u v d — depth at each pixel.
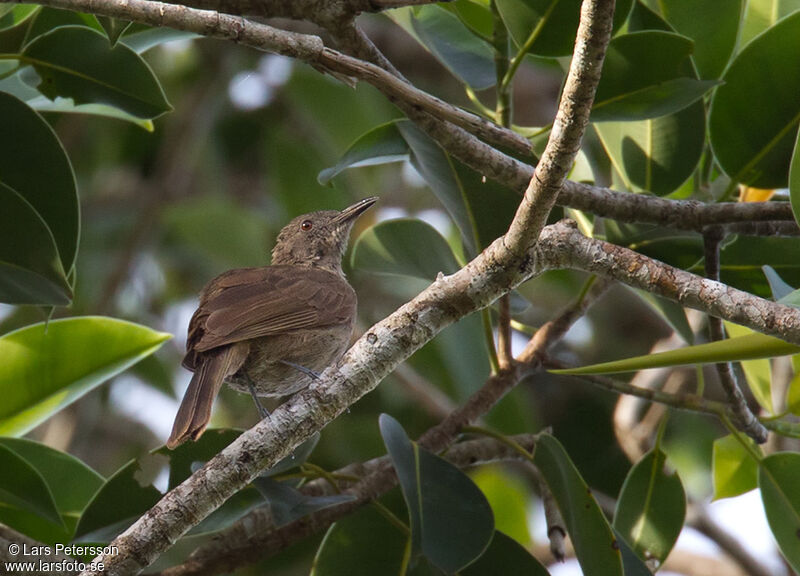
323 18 8.38
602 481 14.15
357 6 8.30
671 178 10.62
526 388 15.24
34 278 8.60
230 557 10.01
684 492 10.39
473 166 9.01
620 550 8.89
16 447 10.45
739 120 9.60
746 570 14.78
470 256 10.02
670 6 10.40
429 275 10.97
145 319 17.52
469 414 10.02
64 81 9.60
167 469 10.06
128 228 17.77
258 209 19.02
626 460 14.19
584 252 7.77
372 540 9.67
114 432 16.48
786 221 9.21
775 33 9.23
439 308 7.93
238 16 8.34
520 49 9.48
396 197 18.83
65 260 9.25
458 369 13.90
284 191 16.67
